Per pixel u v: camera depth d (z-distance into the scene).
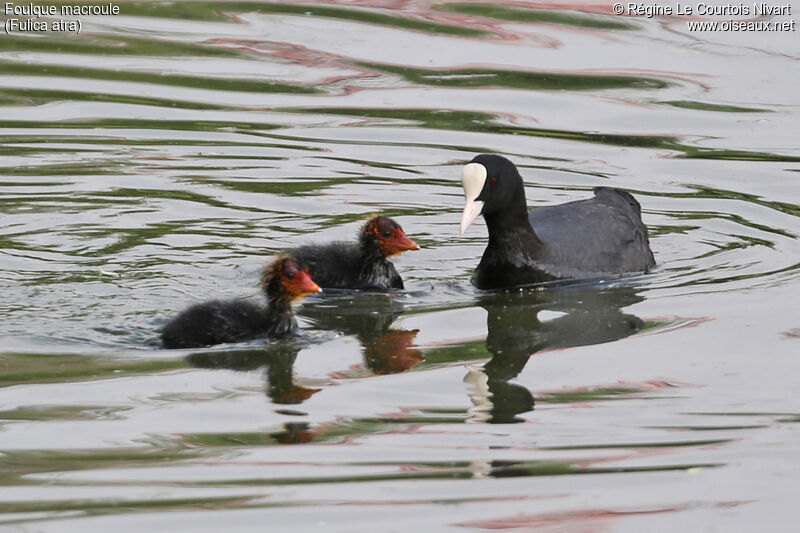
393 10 25.27
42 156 17.95
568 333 12.82
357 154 18.58
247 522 8.71
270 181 17.42
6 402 10.70
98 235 15.16
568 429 10.34
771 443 9.98
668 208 16.94
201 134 19.09
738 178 17.94
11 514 8.79
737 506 9.00
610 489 9.25
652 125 19.89
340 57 22.55
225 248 14.95
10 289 13.31
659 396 11.02
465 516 8.80
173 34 23.67
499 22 24.56
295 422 10.45
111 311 12.86
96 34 23.50
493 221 14.53
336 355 12.18
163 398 10.91
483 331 12.93
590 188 17.50
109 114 19.75
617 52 22.86
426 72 21.89
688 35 23.77
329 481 9.34
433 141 19.16
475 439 10.12
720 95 20.97
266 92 20.95
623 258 15.01
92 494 9.11
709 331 12.68
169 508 8.88
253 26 24.25
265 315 12.71
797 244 15.59
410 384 11.38
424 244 15.86
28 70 21.56
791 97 20.80
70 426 10.25
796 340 12.31
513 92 21.14
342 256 14.62
